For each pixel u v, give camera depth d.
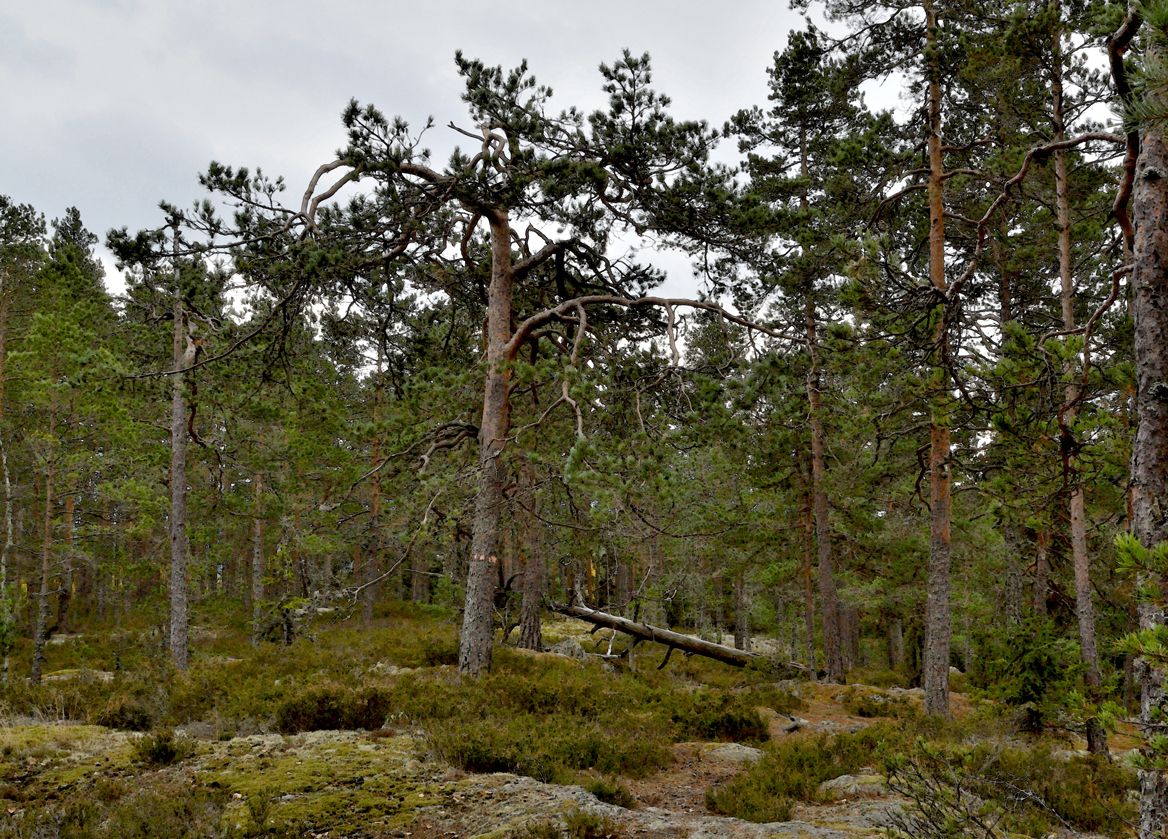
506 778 7.51
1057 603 18.17
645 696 13.52
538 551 20.47
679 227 15.04
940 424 7.11
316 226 14.10
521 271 16.44
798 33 18.30
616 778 8.14
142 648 22.98
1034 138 14.52
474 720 9.95
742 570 27.45
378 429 16.34
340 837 5.84
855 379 10.19
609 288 17.53
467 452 16.61
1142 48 4.61
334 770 7.62
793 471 23.36
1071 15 13.87
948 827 5.36
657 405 15.75
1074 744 12.37
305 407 24.75
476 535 14.73
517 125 13.26
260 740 8.98
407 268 16.39
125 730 9.91
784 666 20.94
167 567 26.22
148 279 17.91
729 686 19.23
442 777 7.49
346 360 24.56
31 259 28.08
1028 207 16.42
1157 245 4.42
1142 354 4.41
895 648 34.03
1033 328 17.72
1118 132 5.56
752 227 14.37
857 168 15.48
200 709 10.81
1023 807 7.28
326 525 26.23
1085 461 6.06
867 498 23.19
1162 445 4.26
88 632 30.97
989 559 22.52
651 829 6.30
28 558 26.09
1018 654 13.12
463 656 14.23
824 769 9.23
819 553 21.91
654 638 21.28
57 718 10.38
